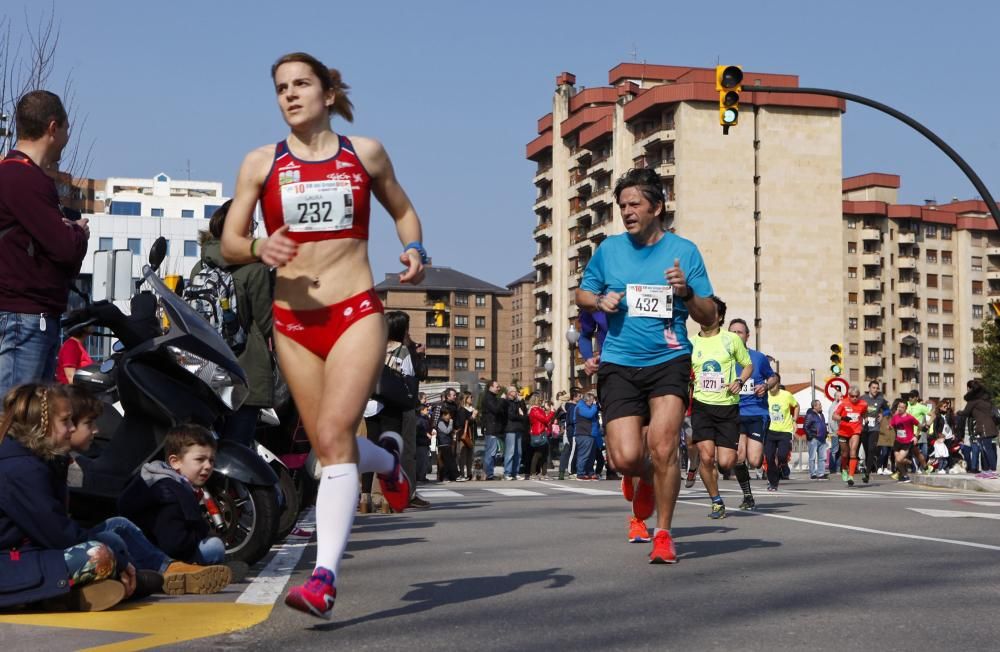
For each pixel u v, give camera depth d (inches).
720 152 3708.2
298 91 204.4
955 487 822.5
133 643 180.2
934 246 5546.3
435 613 212.4
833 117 3799.2
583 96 4296.3
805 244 3774.6
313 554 330.6
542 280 4640.8
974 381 1088.8
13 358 268.2
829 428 1400.1
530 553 320.8
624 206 303.9
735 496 646.5
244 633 190.4
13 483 209.6
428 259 216.1
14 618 204.5
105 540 221.0
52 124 277.7
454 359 7445.9
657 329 298.4
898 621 204.5
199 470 263.7
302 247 202.2
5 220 268.2
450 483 1004.6
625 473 305.7
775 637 188.7
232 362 283.0
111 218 4222.4
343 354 199.8
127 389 269.3
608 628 196.4
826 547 334.6
